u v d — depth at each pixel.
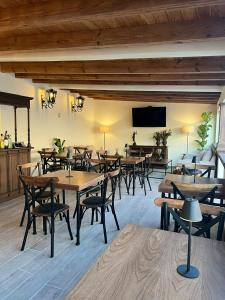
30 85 6.40
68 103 8.09
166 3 2.00
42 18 2.36
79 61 4.68
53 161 6.47
